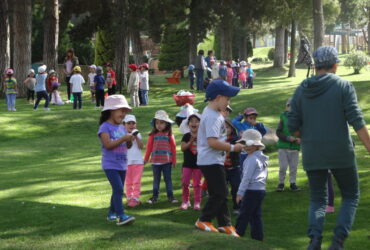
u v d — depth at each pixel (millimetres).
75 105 27344
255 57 93250
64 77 44688
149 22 42844
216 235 6762
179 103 13203
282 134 11133
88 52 53281
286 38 73312
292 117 6254
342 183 6121
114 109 7086
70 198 11141
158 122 10531
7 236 7070
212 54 38938
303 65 64250
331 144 5961
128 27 38812
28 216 8062
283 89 28391
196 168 9969
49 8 35125
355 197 6152
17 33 33438
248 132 7633
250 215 7656
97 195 11406
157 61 70062
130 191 10500
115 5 38156
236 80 39688
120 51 37250
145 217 7797
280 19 47156
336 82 6016
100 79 27594
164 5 42094
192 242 6477
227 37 48750
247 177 7539
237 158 9586
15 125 22500
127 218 7172
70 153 17703
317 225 5969
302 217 9430
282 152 11266
